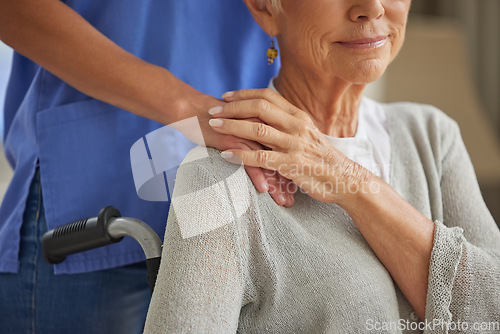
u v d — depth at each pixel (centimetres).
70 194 118
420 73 301
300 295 96
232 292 90
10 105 131
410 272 103
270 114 98
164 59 122
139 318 123
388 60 103
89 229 98
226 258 90
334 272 97
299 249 98
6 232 119
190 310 86
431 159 120
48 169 118
